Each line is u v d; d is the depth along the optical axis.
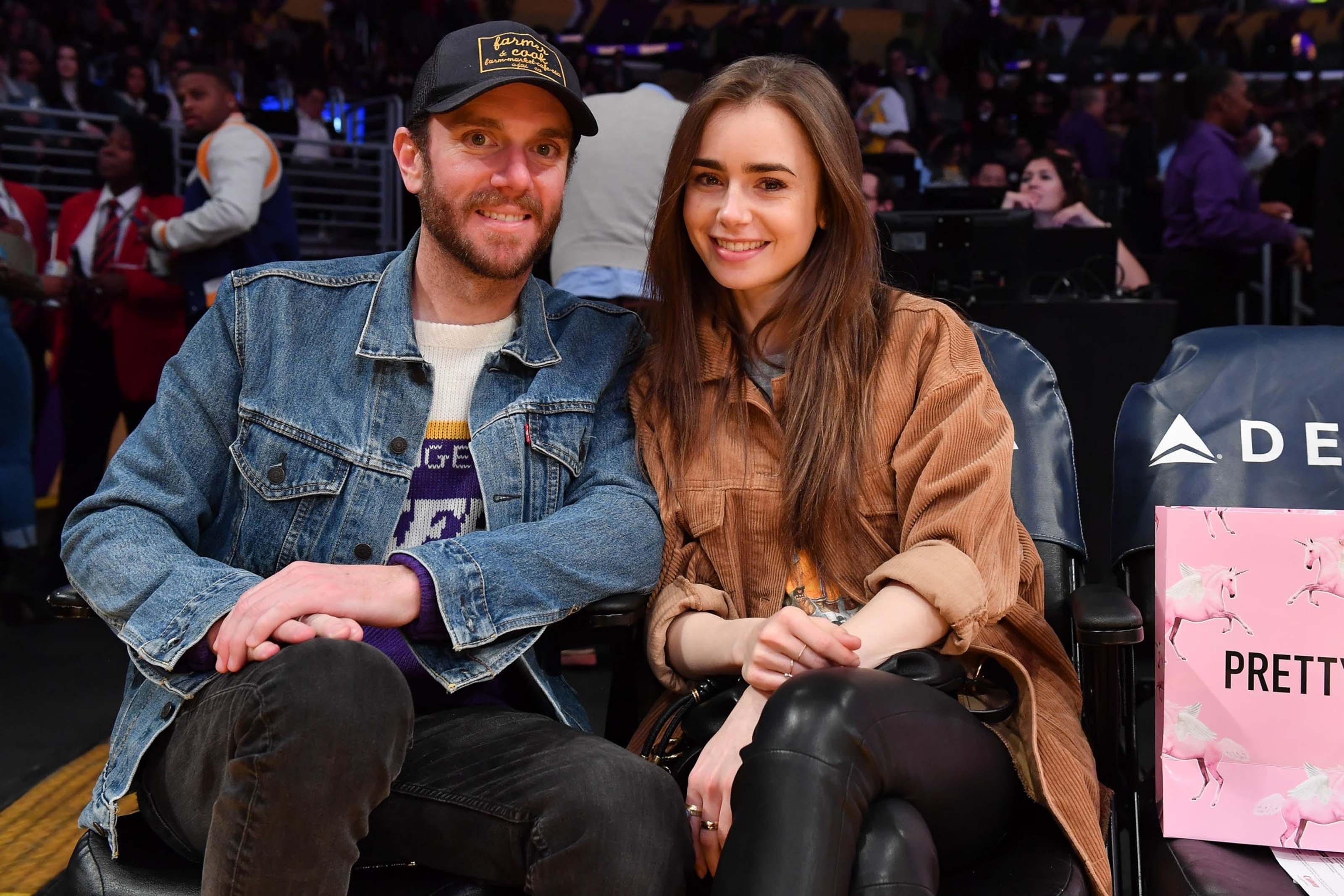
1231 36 13.84
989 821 1.33
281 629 1.31
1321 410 1.82
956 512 1.50
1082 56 14.13
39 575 4.19
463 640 1.44
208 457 1.59
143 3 11.83
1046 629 1.59
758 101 1.58
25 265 4.05
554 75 1.54
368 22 12.91
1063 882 1.30
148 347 4.20
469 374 1.65
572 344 1.73
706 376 1.69
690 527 1.65
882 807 1.22
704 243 1.64
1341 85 12.21
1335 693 1.36
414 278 1.69
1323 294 3.58
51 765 2.76
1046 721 1.50
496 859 1.31
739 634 1.49
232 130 4.09
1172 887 1.35
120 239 4.15
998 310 3.29
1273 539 1.39
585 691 3.30
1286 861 1.36
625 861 1.26
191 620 1.38
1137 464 1.84
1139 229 8.35
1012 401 1.86
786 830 1.14
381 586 1.42
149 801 1.40
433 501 1.61
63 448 4.34
